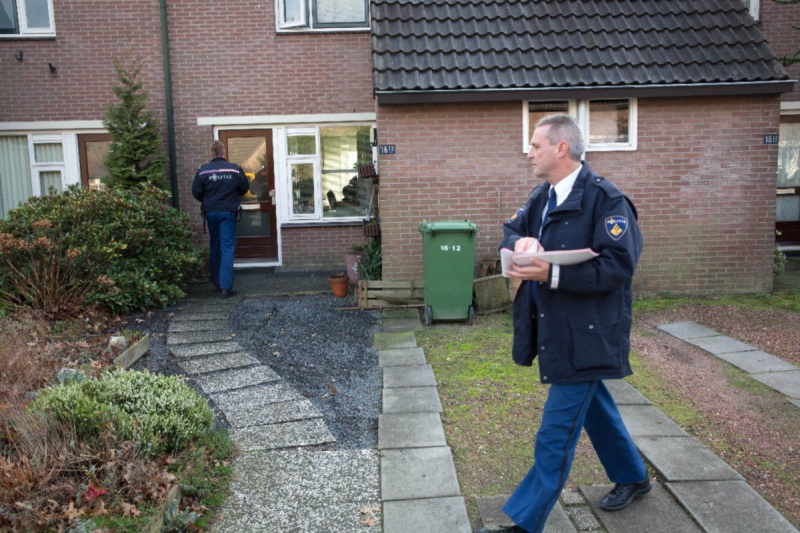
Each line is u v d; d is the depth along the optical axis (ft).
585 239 9.42
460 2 27.32
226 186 27.73
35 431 10.94
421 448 13.08
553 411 9.48
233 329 22.57
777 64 25.25
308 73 33.63
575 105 25.48
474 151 25.36
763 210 25.94
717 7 27.40
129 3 32.94
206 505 10.96
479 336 21.31
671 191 25.76
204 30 33.19
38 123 33.17
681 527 10.21
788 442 13.10
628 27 26.58
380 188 25.46
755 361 18.17
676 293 26.16
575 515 10.59
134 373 13.57
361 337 21.62
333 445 13.42
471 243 22.49
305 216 34.91
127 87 32.14
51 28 32.99
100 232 23.77
